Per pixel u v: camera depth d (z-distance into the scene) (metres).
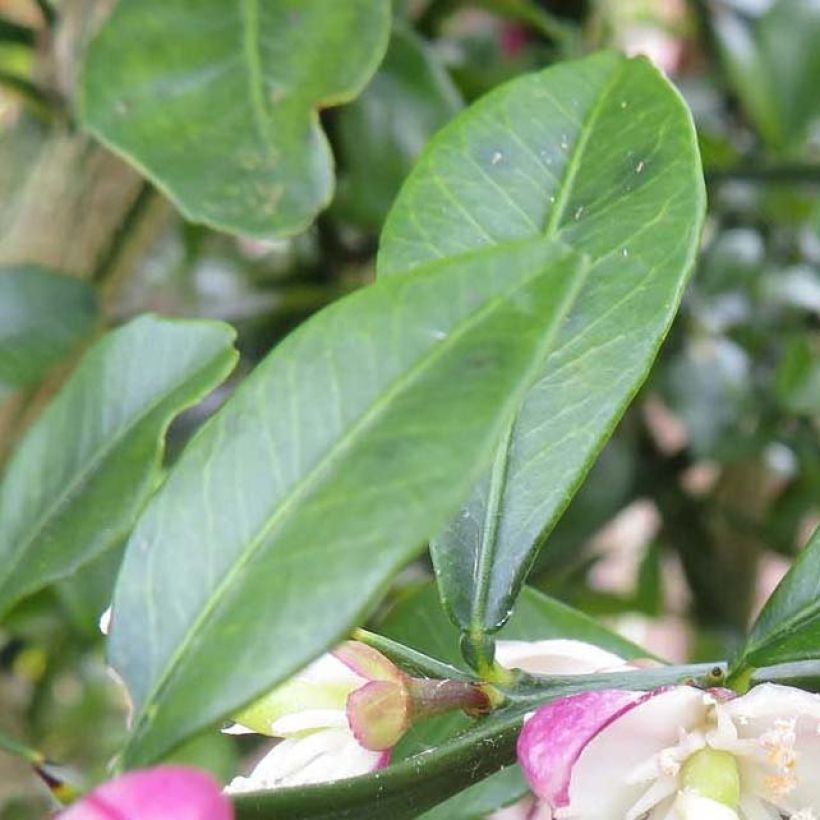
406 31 0.64
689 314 0.84
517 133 0.43
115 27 0.48
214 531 0.36
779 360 0.88
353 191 0.64
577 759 0.38
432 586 0.48
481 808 0.44
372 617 0.65
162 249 0.87
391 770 0.37
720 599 0.96
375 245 0.83
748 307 0.86
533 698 0.39
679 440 1.01
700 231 0.41
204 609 0.36
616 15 0.98
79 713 0.98
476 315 0.35
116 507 0.43
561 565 0.86
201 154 0.48
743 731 0.39
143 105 0.48
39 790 0.60
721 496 0.99
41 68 0.58
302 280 0.88
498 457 0.41
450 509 0.34
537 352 0.35
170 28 0.49
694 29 0.95
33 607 0.78
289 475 0.36
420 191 0.43
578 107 0.44
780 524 0.95
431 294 0.36
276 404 0.36
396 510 0.34
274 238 0.47
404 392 0.35
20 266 0.55
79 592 0.62
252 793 0.36
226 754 0.71
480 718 0.39
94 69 0.48
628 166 0.43
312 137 0.48
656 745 0.39
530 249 0.36
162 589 0.36
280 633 0.34
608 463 0.84
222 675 0.35
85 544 0.43
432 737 0.44
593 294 0.42
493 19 0.92
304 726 0.40
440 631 0.47
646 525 1.12
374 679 0.39
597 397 0.41
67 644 0.86
